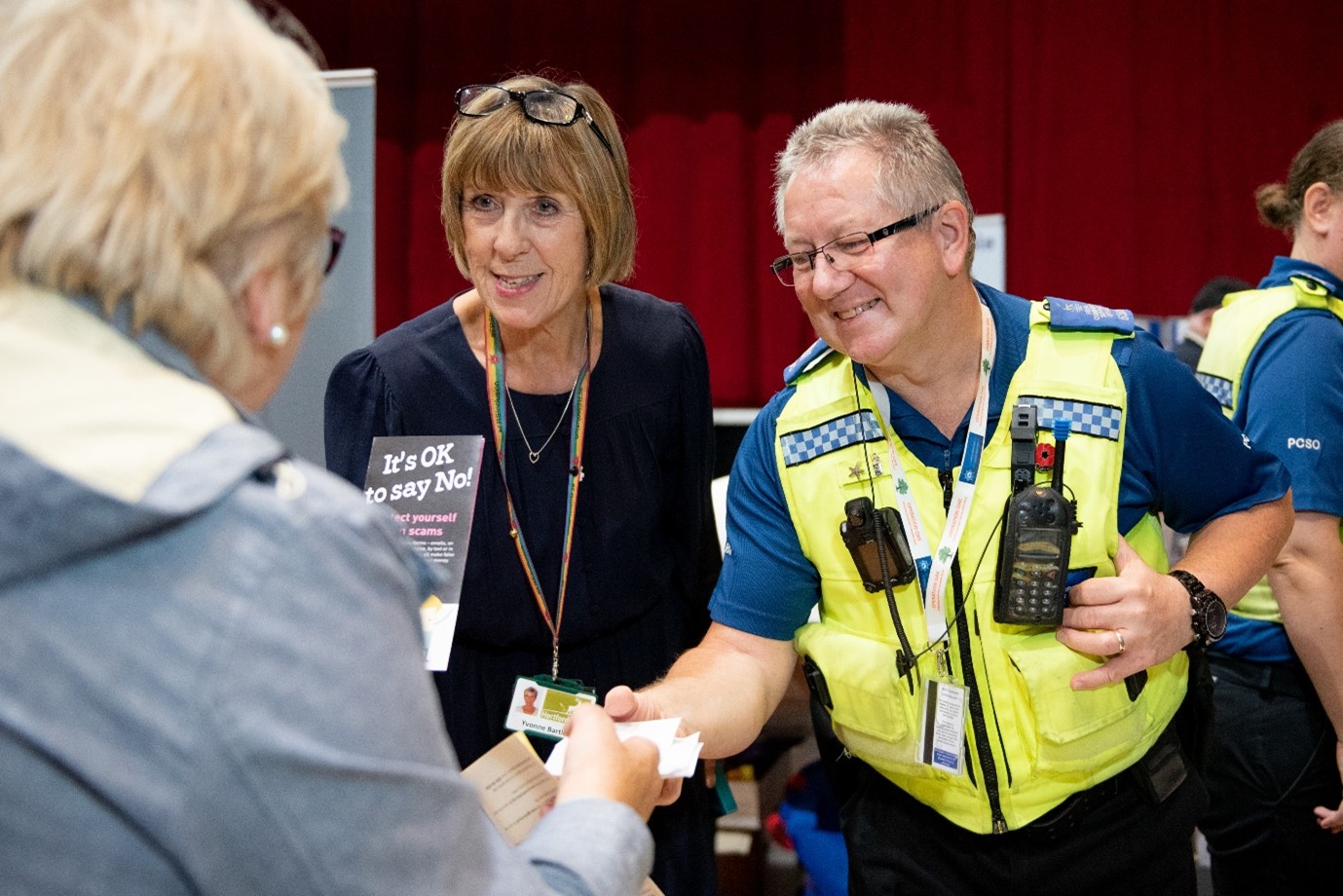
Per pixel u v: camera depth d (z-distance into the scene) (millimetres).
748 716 1561
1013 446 1460
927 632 1502
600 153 1639
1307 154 2232
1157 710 1525
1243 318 2215
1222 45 4117
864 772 1679
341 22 4637
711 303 4477
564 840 888
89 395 715
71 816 687
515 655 1764
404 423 1716
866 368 1562
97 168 727
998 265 3959
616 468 1760
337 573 747
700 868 1779
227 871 696
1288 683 2141
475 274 1660
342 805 713
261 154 778
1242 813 2211
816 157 1442
